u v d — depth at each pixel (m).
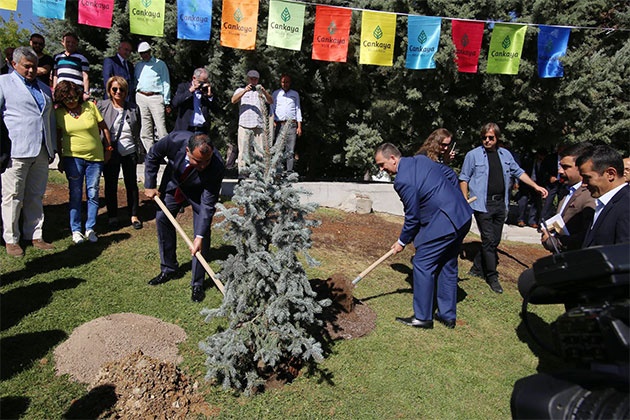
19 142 4.66
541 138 9.73
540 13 8.79
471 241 7.72
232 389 3.33
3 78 4.59
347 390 3.47
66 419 2.88
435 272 4.67
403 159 4.44
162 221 4.50
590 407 2.01
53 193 7.06
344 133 10.13
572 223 4.34
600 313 2.30
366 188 8.52
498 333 4.66
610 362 2.26
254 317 3.44
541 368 4.07
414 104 9.36
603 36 10.82
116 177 5.91
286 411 3.19
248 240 3.36
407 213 4.34
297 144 10.62
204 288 4.70
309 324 3.92
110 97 5.88
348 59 9.09
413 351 4.07
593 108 9.60
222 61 9.42
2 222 5.36
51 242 5.34
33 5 5.39
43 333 3.67
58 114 5.20
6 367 3.25
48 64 6.59
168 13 8.73
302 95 9.58
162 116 7.01
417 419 3.28
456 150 9.82
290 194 3.37
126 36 9.33
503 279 6.20
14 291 4.23
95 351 3.41
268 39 6.38
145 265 5.05
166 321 4.06
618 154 3.56
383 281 5.48
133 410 2.93
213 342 3.30
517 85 9.18
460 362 4.01
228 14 6.13
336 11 6.44
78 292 4.34
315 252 6.04
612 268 2.38
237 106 9.46
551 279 2.68
